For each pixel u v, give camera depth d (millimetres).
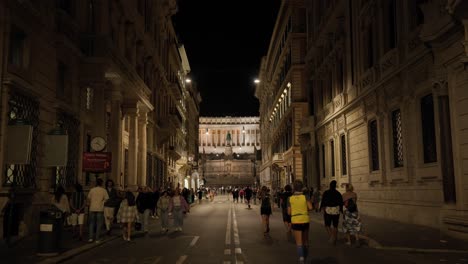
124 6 26516
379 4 21734
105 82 22156
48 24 16891
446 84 15258
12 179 14203
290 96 49062
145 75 34281
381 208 21812
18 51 15227
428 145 17344
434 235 14891
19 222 14727
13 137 11859
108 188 16359
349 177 27031
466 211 14297
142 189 18094
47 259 10656
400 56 19281
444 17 14234
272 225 20953
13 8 14078
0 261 10336
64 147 13164
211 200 60500
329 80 32531
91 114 22109
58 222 11383
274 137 68250
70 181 18891
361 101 24531
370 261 10703
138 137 31062
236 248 13258
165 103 45500
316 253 11977
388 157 20875
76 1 20000
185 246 13836
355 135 26109
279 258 11367
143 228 17844
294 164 45719
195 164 78938
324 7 33250
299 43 46688
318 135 35688
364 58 24344
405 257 11219
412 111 18391
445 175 15227
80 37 20453
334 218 13719
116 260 11250
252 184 116688
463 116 14398
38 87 16062
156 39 39094
